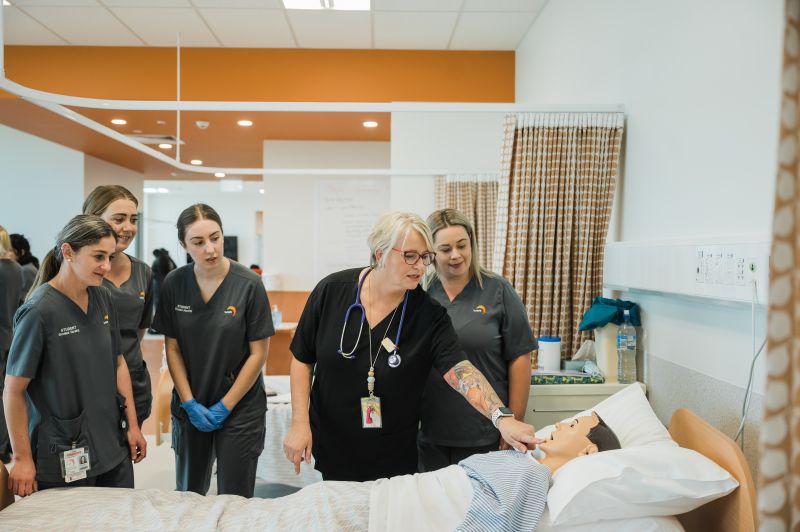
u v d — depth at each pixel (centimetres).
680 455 132
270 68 436
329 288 165
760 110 149
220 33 409
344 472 169
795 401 71
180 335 203
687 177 187
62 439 162
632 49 232
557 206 245
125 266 210
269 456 272
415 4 363
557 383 225
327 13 376
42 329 158
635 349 225
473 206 417
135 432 188
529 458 149
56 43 426
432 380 188
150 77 432
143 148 284
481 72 444
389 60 440
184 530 138
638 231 226
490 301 190
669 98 200
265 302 210
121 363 192
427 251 148
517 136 243
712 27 172
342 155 552
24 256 426
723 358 165
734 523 126
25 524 137
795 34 69
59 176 612
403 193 445
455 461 189
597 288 246
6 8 367
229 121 466
